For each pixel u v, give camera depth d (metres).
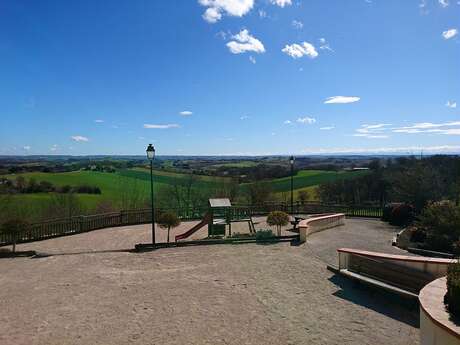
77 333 7.14
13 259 14.34
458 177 25.70
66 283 10.59
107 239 18.89
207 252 14.21
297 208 27.50
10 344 6.73
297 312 7.92
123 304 8.69
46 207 39.12
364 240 16.08
